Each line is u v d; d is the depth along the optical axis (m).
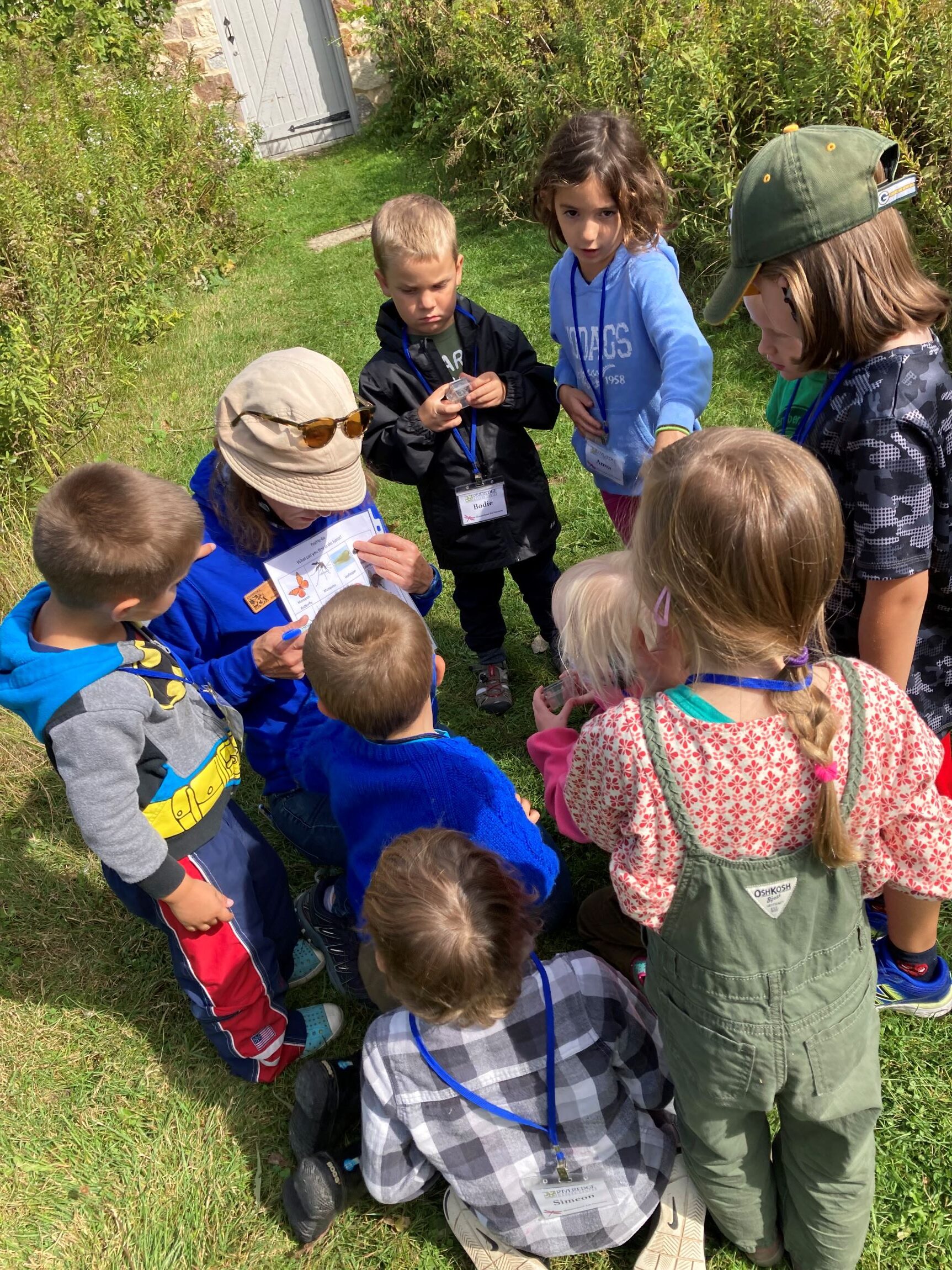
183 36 10.77
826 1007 1.43
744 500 1.16
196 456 5.18
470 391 2.70
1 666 1.79
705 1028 1.46
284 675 2.19
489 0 8.03
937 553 1.71
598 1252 1.87
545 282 6.32
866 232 1.54
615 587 1.67
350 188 9.66
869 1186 1.62
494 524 2.96
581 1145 1.71
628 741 1.32
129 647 1.83
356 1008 2.44
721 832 1.32
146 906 2.07
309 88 11.53
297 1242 1.99
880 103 4.47
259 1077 2.24
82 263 6.37
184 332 6.94
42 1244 2.05
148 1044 2.42
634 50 6.32
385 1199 1.84
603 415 2.81
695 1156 1.67
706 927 1.39
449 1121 1.71
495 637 3.28
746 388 4.62
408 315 2.69
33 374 4.79
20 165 6.41
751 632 1.23
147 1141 2.21
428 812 1.88
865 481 1.62
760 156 1.63
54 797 3.17
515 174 7.44
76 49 9.06
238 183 9.07
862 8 4.68
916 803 1.35
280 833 3.00
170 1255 2.00
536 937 2.47
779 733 1.28
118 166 7.43
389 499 4.48
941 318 1.61
